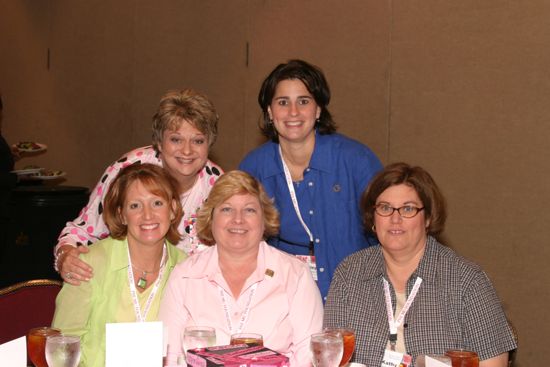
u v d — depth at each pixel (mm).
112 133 6570
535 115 4387
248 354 1824
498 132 4523
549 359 4375
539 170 4383
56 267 2773
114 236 2494
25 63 7008
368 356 2354
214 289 2408
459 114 4664
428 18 4777
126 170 2471
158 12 6227
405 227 2301
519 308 4473
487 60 4551
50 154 6918
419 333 2307
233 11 5762
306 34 5344
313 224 2992
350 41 5121
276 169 3031
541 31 4355
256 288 2406
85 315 2443
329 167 2943
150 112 6332
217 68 5875
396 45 4914
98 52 6613
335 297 2457
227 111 5820
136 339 1839
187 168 2785
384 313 2383
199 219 2443
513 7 4449
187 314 2408
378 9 4988
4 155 4473
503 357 2279
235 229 2357
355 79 5098
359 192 2941
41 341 1885
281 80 2861
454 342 2283
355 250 2967
